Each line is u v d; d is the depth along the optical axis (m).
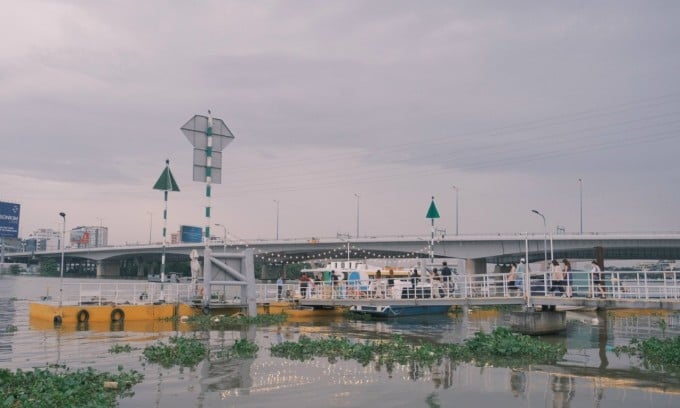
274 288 39.34
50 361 17.33
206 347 20.22
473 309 43.69
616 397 13.09
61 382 13.12
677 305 23.27
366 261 47.19
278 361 17.47
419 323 33.12
